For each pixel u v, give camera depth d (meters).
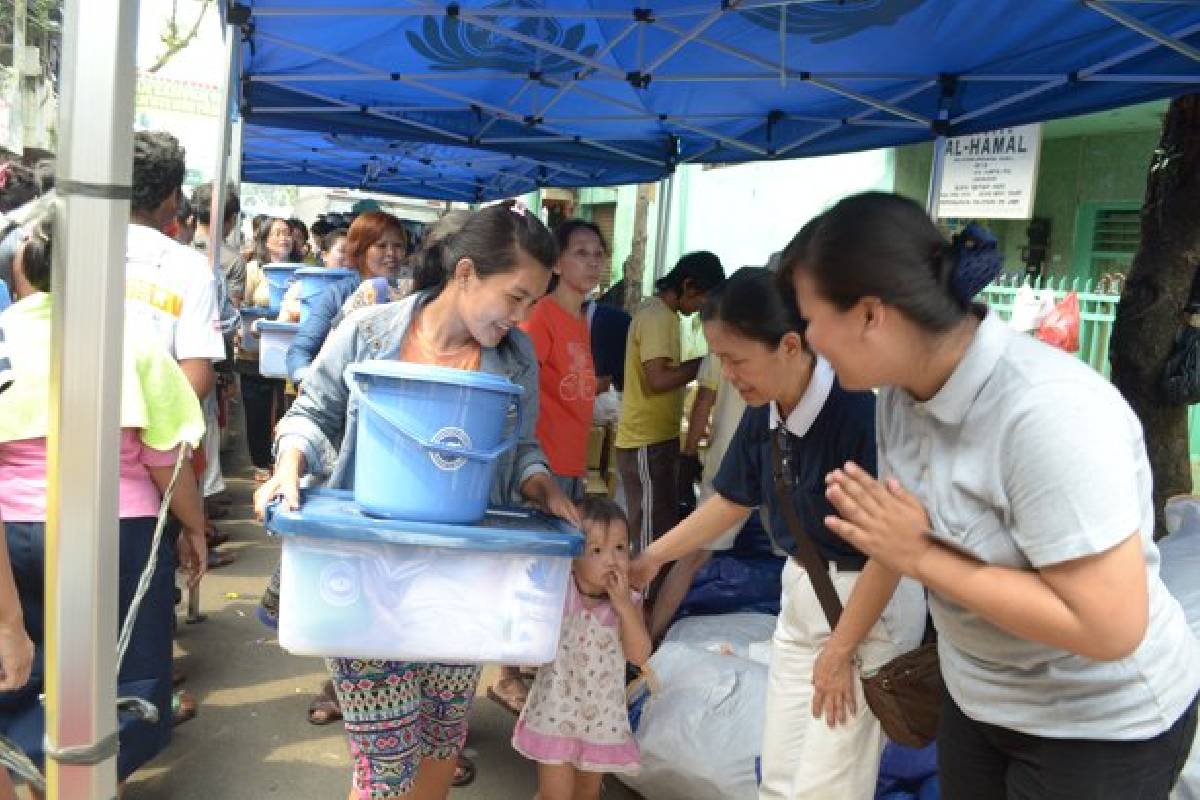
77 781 1.43
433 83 6.53
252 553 5.77
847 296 1.46
